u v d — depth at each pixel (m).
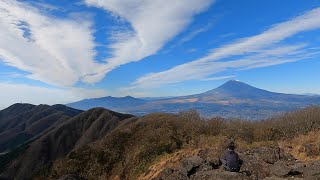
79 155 29.86
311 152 15.63
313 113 22.36
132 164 23.22
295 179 11.39
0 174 105.75
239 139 21.06
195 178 12.81
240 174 11.69
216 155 15.99
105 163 26.80
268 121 24.25
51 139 125.06
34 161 111.19
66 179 19.50
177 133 24.30
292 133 21.17
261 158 14.23
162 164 19.92
